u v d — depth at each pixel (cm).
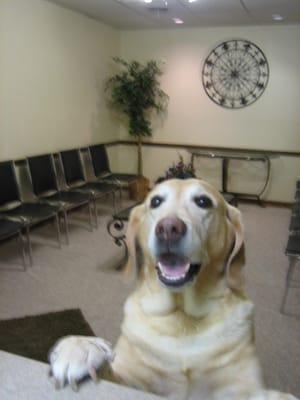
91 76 549
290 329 256
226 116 592
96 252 382
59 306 280
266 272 346
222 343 103
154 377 106
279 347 236
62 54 479
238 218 120
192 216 107
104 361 78
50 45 455
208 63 584
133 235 123
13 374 68
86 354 74
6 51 390
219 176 614
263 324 261
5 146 403
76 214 509
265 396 82
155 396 64
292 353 230
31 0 416
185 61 596
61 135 494
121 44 624
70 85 503
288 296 302
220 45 573
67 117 503
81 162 500
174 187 114
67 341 80
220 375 103
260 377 106
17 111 414
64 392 64
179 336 104
